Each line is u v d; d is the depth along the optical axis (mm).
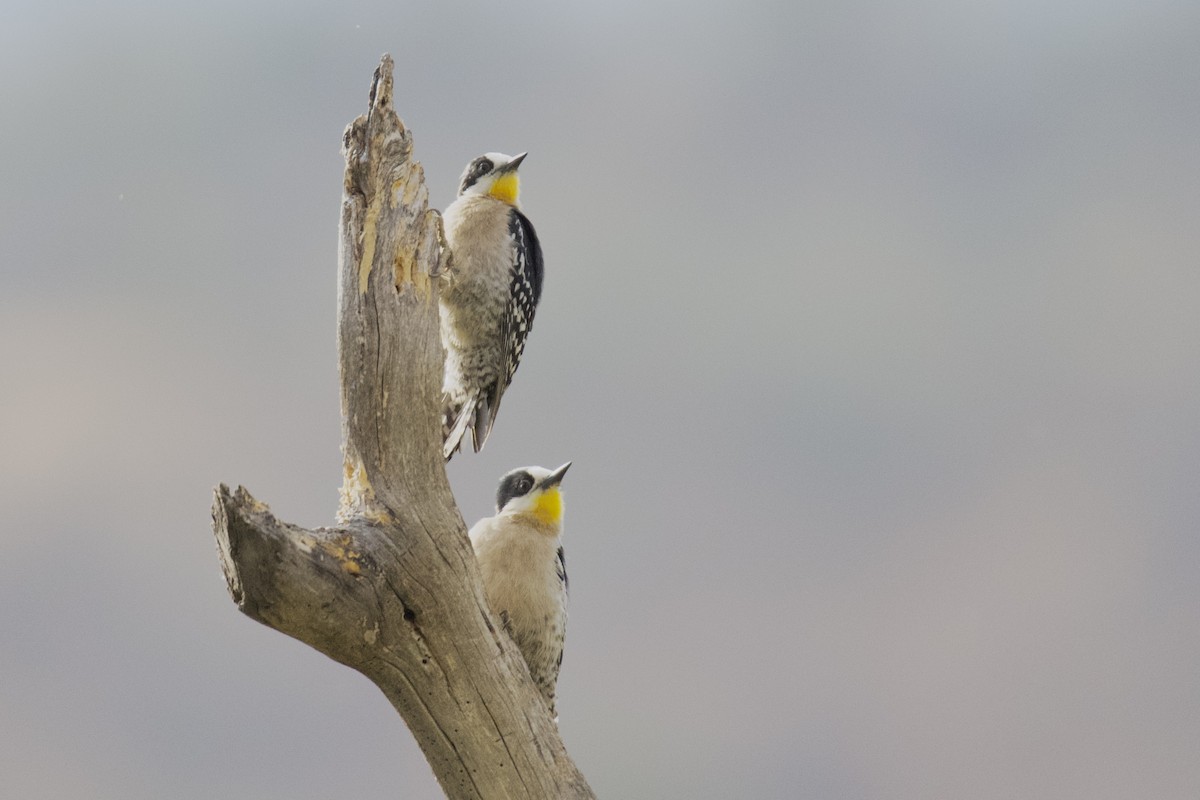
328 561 9125
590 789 10477
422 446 10016
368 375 9930
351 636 9383
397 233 10180
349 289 10094
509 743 10195
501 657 10180
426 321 10172
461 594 9914
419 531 9758
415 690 9961
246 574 8680
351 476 9969
